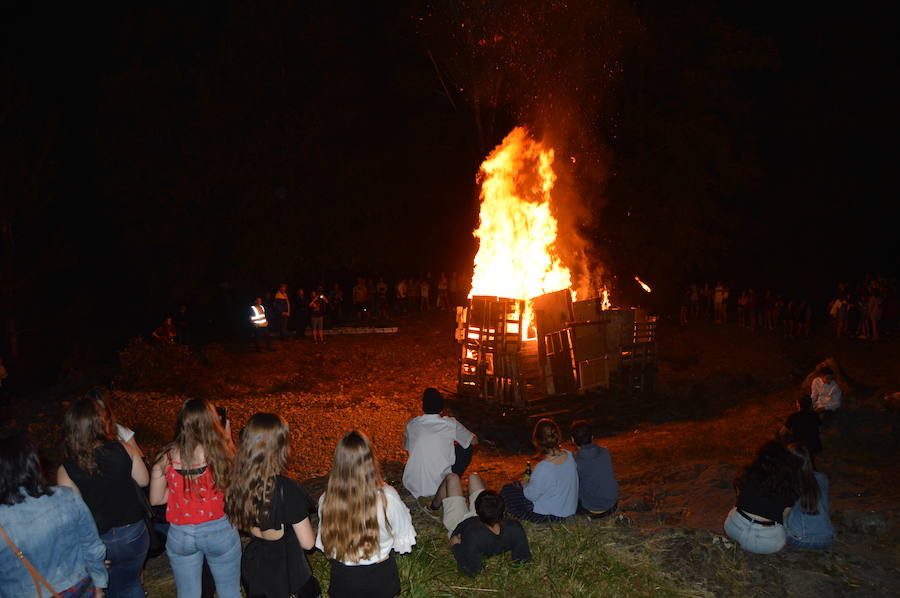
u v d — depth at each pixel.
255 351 25.17
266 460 4.60
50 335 28.50
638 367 19.42
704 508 8.99
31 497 4.05
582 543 6.93
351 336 28.20
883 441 12.44
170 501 4.79
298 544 4.78
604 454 7.85
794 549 7.02
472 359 19.06
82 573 4.23
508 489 7.77
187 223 30.08
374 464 4.80
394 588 4.89
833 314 27.08
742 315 30.22
